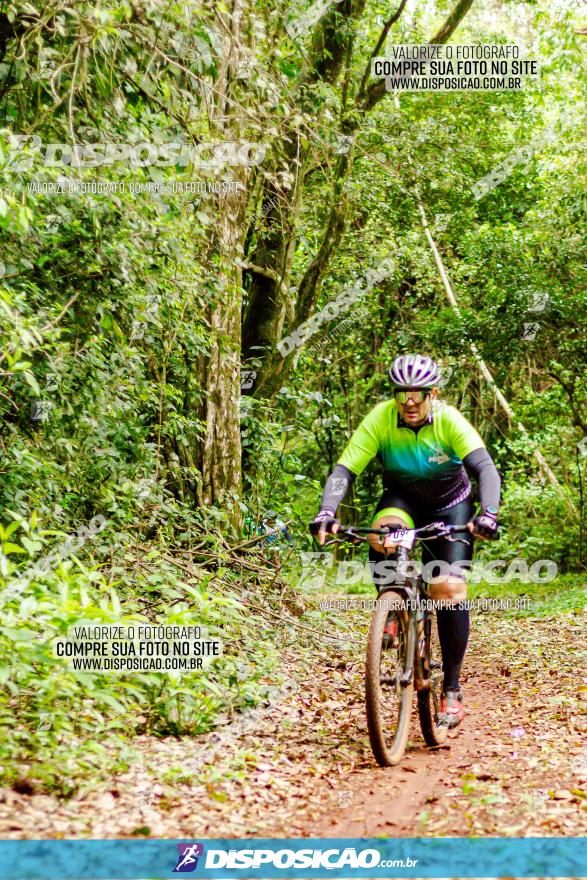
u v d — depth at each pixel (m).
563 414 19.53
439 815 4.07
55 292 6.62
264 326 13.05
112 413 7.41
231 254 9.20
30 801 3.79
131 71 6.75
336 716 6.14
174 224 7.21
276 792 4.38
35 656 4.30
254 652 7.06
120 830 3.67
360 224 20.59
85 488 7.57
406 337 22.89
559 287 17.20
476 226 21.64
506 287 17.52
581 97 17.45
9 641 4.29
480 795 4.29
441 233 21.50
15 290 6.07
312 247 15.53
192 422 8.89
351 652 8.51
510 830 3.84
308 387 22.20
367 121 14.77
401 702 5.19
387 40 18.02
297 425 13.58
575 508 20.17
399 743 5.07
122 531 7.76
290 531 10.98
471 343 18.30
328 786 4.54
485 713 6.60
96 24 6.23
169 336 8.16
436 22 20.41
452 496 5.50
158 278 7.38
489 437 25.73
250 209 11.89
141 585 6.90
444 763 5.10
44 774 3.92
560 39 15.82
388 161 17.70
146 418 9.09
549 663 8.73
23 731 4.37
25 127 6.52
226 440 9.86
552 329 17.41
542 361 18.56
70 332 6.74
